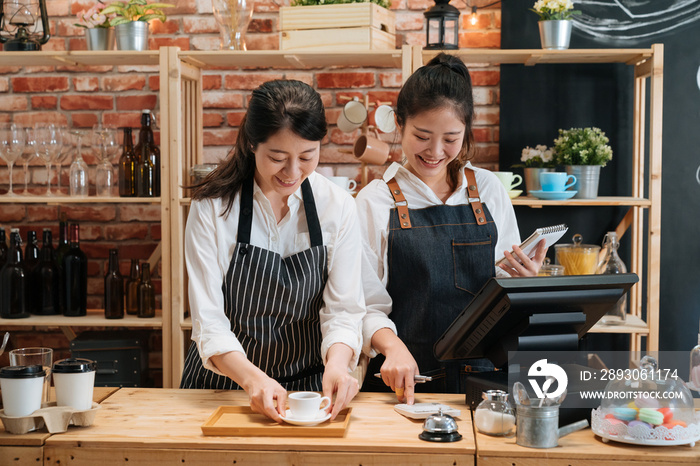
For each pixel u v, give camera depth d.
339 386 1.60
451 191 2.19
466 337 1.65
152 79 3.44
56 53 3.01
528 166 3.08
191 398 1.78
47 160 3.14
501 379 1.66
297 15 2.98
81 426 1.54
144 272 3.18
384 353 1.85
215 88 3.41
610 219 3.23
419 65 2.91
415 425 1.56
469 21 3.28
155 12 3.15
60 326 3.26
